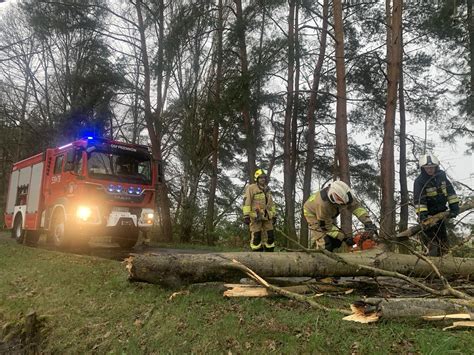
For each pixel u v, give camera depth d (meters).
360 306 4.30
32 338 5.45
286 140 18.50
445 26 14.91
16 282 7.37
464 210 6.21
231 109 15.53
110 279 6.50
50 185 11.40
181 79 19.02
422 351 3.50
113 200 10.34
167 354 4.27
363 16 18.55
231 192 25.64
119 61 19.81
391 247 5.90
